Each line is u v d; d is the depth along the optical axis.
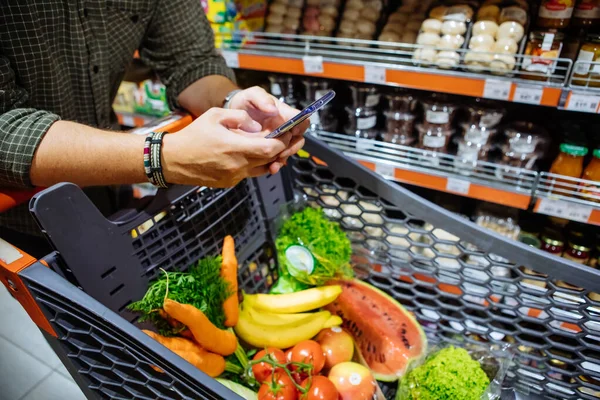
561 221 1.59
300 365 0.76
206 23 1.25
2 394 1.22
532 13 1.56
